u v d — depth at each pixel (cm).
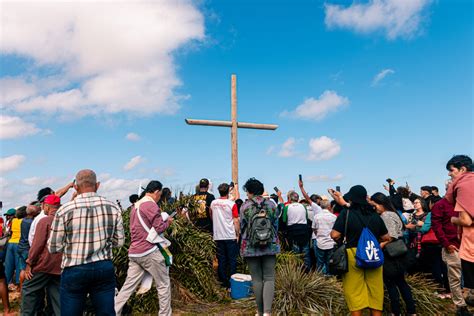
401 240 459
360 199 417
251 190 496
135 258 463
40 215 456
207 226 707
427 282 588
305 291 547
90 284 332
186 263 627
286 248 774
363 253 393
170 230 625
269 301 466
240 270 716
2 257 560
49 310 470
